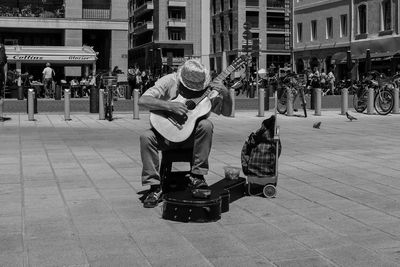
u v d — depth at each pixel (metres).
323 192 6.04
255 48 26.20
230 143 10.53
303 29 56.25
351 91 28.95
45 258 3.80
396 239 4.29
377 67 44.72
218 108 5.62
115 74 22.89
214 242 4.20
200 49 78.69
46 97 30.27
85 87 31.58
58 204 5.36
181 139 5.19
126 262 3.74
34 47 31.66
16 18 36.84
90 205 5.34
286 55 72.88
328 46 51.81
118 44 38.66
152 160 5.33
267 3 72.00
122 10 38.41
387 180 6.75
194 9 78.12
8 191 5.95
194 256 3.87
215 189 5.30
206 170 5.35
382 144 10.35
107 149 9.41
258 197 5.79
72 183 6.41
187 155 5.45
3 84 14.48
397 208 5.31
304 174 7.16
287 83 18.48
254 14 71.50
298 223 4.75
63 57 31.81
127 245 4.11
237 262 3.75
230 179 5.93
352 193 5.98
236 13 70.88
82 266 3.66
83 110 19.52
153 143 5.31
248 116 17.53
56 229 4.51
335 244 4.16
